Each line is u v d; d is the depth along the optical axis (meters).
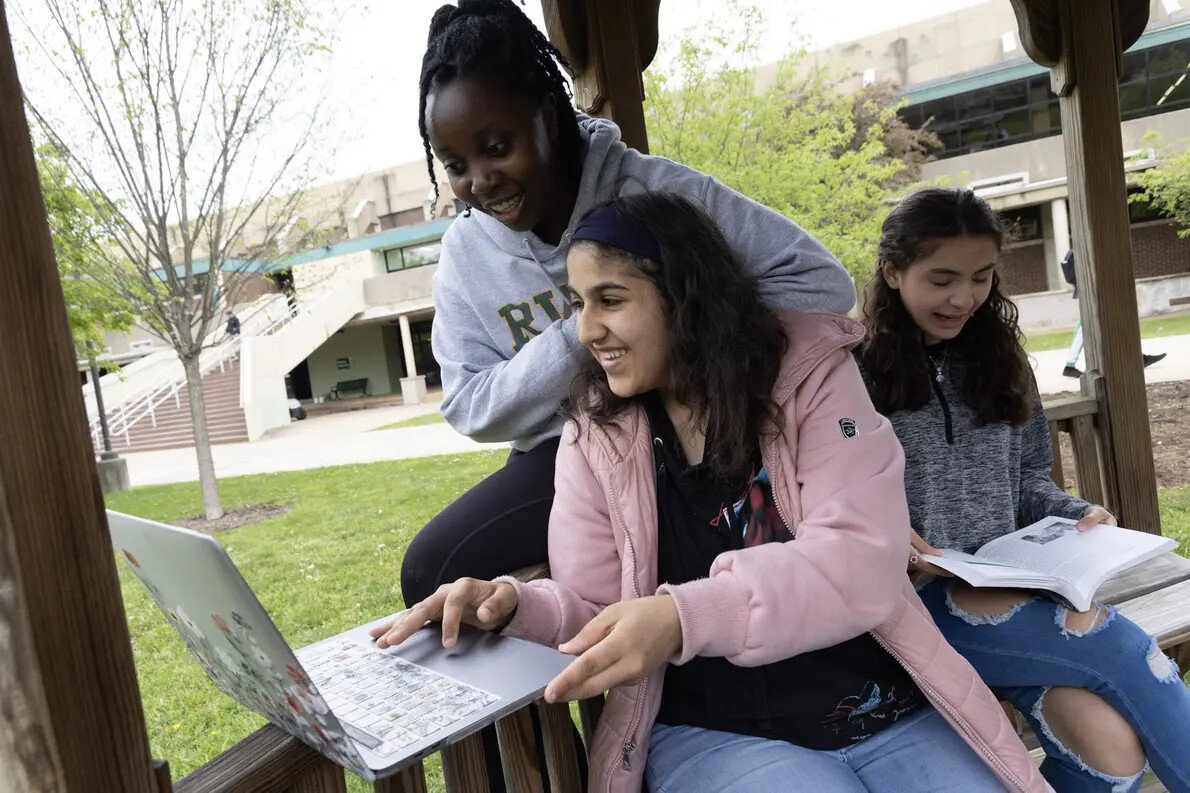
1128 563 1.51
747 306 1.17
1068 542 1.67
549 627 1.16
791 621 1.04
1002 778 1.16
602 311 1.17
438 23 1.33
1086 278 2.72
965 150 17.56
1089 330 2.73
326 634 4.00
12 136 0.59
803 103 8.85
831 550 1.09
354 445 12.36
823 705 1.20
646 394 1.29
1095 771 1.48
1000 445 1.82
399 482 8.16
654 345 1.17
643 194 1.19
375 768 0.77
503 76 1.28
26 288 0.60
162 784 0.68
